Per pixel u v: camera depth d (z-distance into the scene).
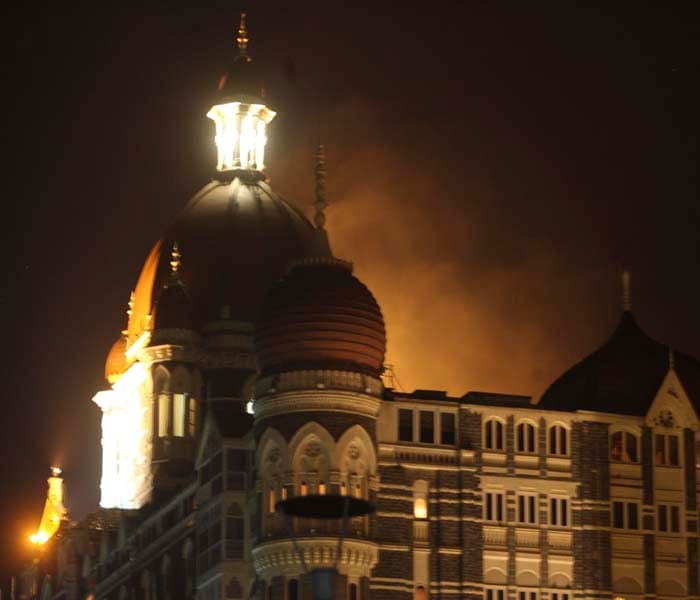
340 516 133.12
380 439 198.75
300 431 191.25
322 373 191.75
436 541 198.62
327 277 196.00
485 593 199.62
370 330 194.88
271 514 191.75
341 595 188.62
